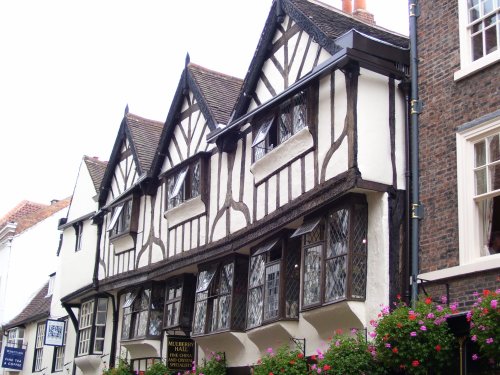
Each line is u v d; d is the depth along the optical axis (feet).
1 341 79.71
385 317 25.30
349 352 26.86
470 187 25.79
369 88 29.86
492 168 25.26
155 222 46.93
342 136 29.86
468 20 27.53
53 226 87.20
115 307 52.60
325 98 31.58
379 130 29.53
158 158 47.14
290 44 35.50
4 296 81.61
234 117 38.70
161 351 45.16
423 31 29.48
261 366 31.30
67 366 59.26
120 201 51.88
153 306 46.52
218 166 40.91
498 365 22.82
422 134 28.48
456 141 26.63
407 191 28.76
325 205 30.81
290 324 33.09
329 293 29.78
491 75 25.91
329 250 30.32
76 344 56.13
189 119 45.09
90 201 60.34
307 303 30.99
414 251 27.30
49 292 75.25
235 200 38.37
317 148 31.63
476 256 25.13
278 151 34.27
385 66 29.84
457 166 26.37
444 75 27.94
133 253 49.21
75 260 60.95
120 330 51.34
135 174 50.83
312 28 33.04
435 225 26.91
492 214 25.09
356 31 29.58
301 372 30.07
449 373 24.39
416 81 29.17
